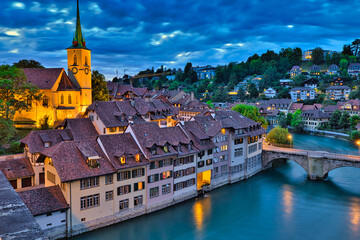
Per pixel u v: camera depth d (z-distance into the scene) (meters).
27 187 58.00
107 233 48.50
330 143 119.00
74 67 96.81
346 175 84.25
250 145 82.06
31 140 59.81
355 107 151.62
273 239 49.28
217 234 50.38
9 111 69.88
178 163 61.50
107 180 49.94
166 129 64.44
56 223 44.84
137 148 56.50
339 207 62.22
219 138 72.31
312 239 49.47
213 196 67.31
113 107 78.12
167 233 50.03
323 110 168.50
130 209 53.38
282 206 62.56
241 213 58.78
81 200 46.91
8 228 7.88
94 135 70.00
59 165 46.66
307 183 77.50
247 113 116.06
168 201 59.72
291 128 158.25
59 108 89.75
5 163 57.66
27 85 83.62
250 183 77.19
